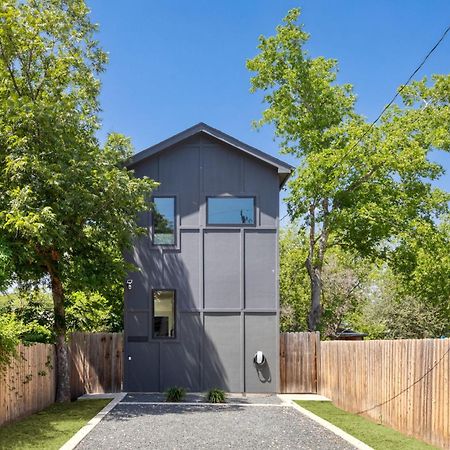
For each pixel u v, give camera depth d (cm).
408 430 1159
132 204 1656
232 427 1213
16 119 1459
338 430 1196
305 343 2011
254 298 1975
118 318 2670
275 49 2819
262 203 2006
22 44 1642
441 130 2505
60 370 1642
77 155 1590
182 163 2012
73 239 1556
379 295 3706
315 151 2733
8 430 1143
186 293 1967
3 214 1376
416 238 2608
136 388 1930
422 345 1105
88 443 1038
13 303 1791
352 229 2698
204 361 1950
